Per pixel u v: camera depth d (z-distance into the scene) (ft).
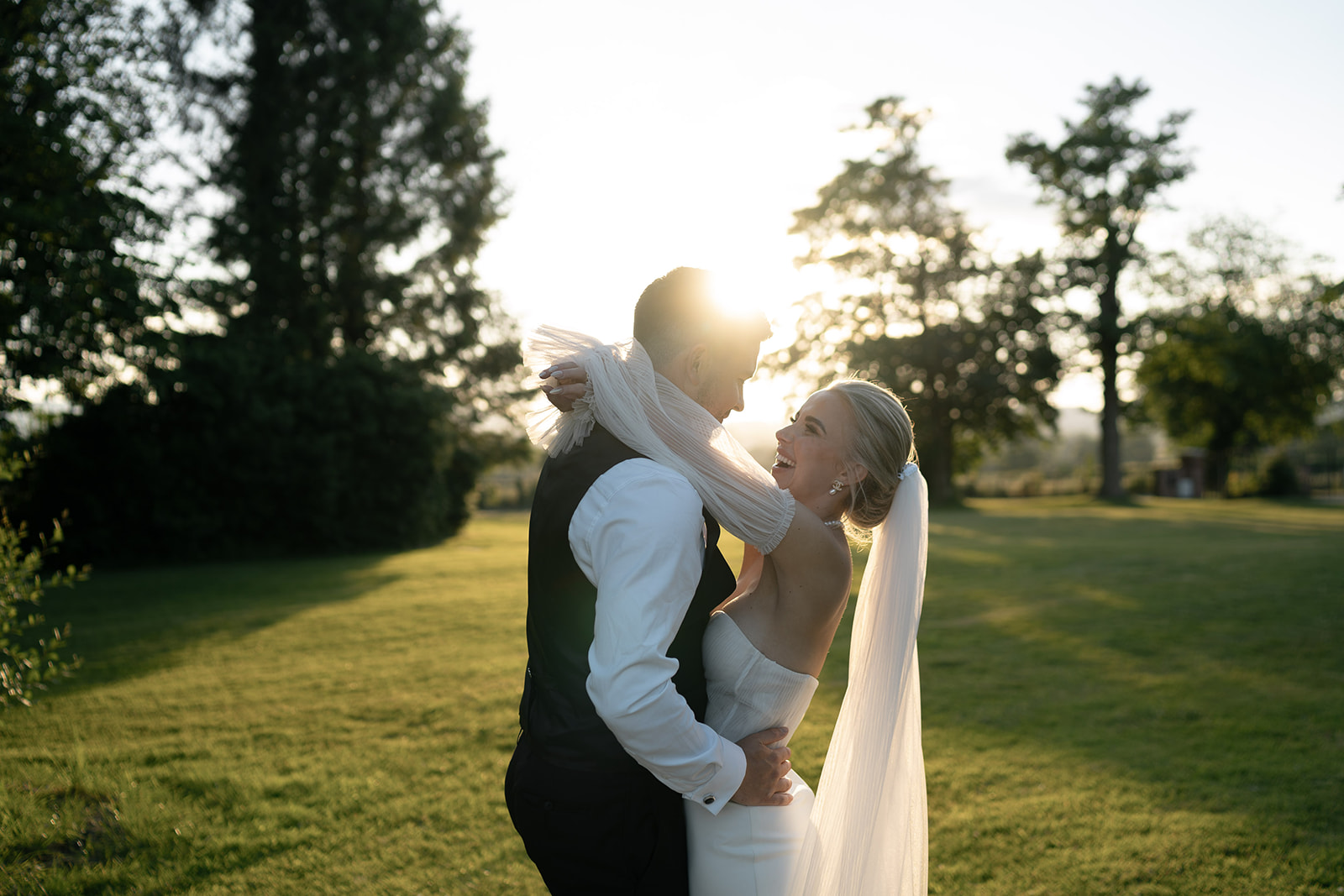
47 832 10.93
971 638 25.36
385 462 60.70
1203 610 28.30
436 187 75.05
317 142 64.54
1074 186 111.86
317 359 63.16
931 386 115.34
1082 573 38.45
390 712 17.79
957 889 10.07
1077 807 12.48
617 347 5.55
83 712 17.92
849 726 6.26
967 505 117.19
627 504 4.76
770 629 5.51
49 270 36.40
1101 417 120.78
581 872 5.13
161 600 36.17
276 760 14.67
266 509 55.52
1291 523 71.41
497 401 80.74
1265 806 12.40
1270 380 121.19
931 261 113.09
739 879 5.32
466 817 12.19
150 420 52.39
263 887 10.09
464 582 40.96
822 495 5.87
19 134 32.12
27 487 48.83
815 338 113.80
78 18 33.24
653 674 4.53
